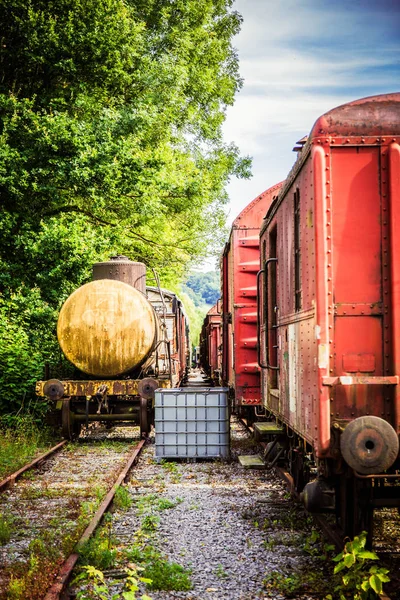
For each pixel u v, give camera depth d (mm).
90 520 7523
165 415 12430
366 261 5617
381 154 5637
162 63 27203
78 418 15195
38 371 17094
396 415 5422
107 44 21328
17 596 5266
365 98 5723
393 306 5508
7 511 8266
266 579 5680
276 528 7387
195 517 7941
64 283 18078
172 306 20609
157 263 30438
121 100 22828
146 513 8180
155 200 20969
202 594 5461
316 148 5656
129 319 14969
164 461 12195
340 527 6469
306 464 7488
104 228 19906
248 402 13711
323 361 5500
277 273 8641
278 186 13938
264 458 10508
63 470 11250
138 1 30344
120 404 15664
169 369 15867
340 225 5637
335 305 5609
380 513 7590
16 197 19094
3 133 19266
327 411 5449
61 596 5375
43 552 6387
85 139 18828
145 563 6152
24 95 22406
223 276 17656
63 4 21109
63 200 20672
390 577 5617
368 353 5582
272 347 9641
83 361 15023
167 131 28875
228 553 6516
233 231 13953
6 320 19328
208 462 12359
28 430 14703
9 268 18656
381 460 5133
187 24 31938
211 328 32625
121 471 10758
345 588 5273
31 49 20906
